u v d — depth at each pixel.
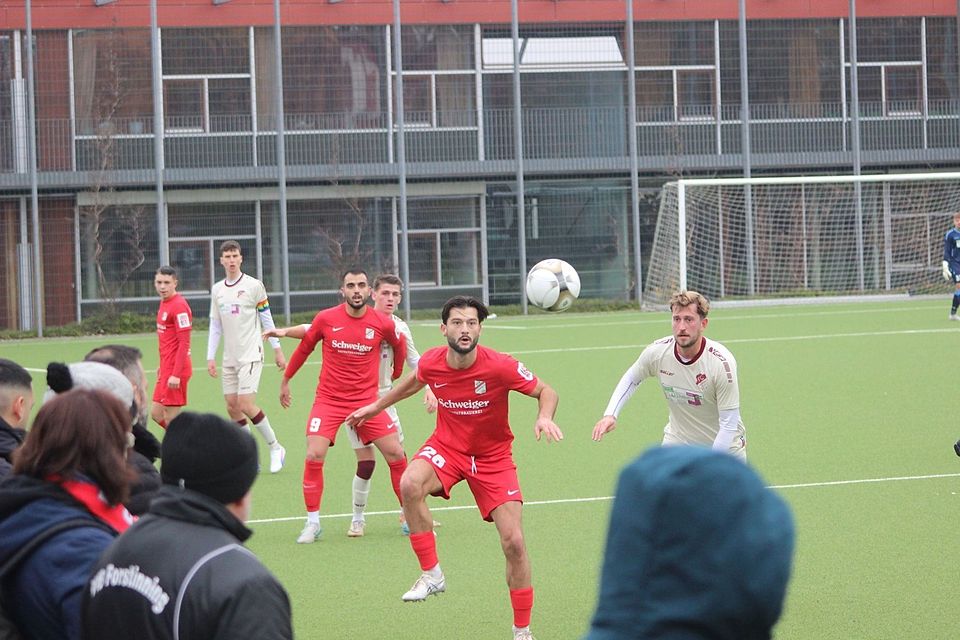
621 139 81.88
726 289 81.75
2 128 76.00
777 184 82.31
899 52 83.81
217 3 77.88
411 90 80.38
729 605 3.99
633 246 82.06
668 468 4.08
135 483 8.93
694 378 18.62
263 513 24.45
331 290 79.88
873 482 25.36
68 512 8.52
